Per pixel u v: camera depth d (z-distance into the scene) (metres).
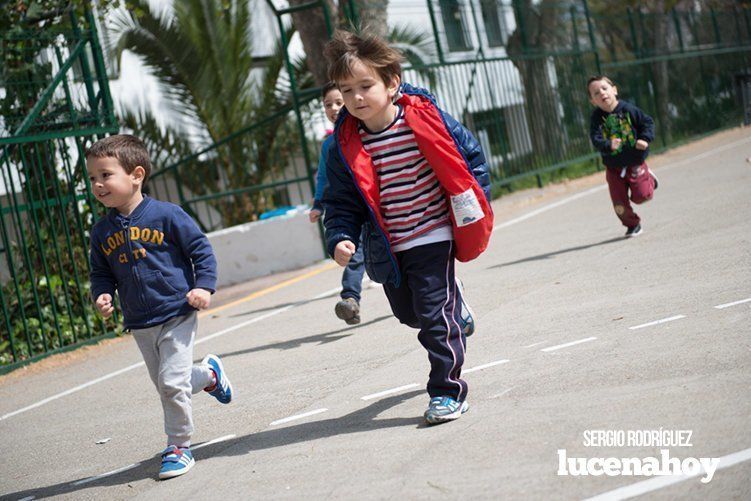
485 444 4.04
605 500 3.22
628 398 4.26
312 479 4.07
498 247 10.88
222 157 17.83
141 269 4.73
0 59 9.81
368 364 6.20
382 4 15.57
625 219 9.41
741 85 15.08
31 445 6.04
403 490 3.69
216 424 5.53
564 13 19.69
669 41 24.08
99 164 4.74
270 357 7.18
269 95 18.36
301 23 15.84
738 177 12.98
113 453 5.42
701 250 7.83
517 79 17.92
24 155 9.52
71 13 10.15
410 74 15.45
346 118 4.63
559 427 4.05
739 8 28.48
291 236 13.21
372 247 4.69
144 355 4.84
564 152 18.91
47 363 9.22
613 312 6.17
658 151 21.83
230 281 13.19
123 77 17.41
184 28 17.39
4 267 12.11
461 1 16.92
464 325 4.81
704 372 4.43
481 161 4.71
